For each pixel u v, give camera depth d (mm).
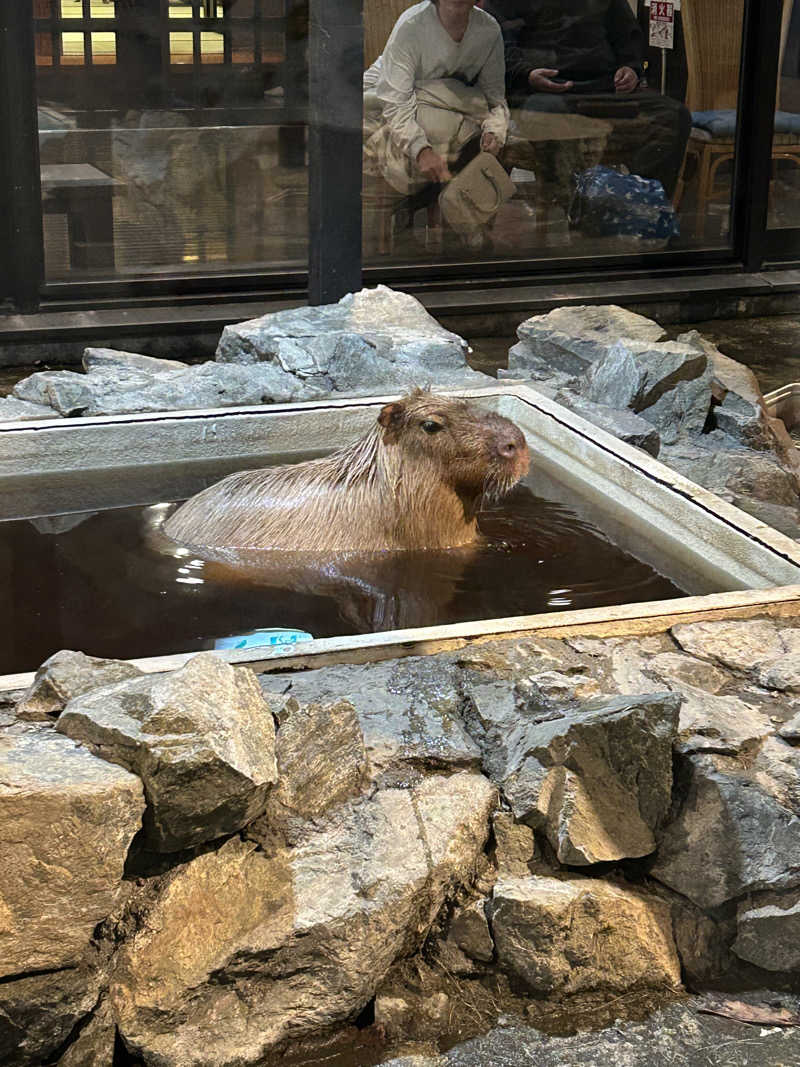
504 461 4039
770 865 2797
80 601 3691
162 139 7199
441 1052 2648
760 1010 2773
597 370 5930
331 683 3264
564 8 7652
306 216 7629
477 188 7871
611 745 2877
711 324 8273
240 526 4184
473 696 3238
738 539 4180
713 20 7965
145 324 7121
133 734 2586
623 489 4812
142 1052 2570
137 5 6914
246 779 2607
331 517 4176
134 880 2660
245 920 2682
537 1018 2742
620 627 3617
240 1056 2592
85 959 2568
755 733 3096
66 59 6871
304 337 6199
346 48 7008
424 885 2754
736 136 8312
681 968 2854
